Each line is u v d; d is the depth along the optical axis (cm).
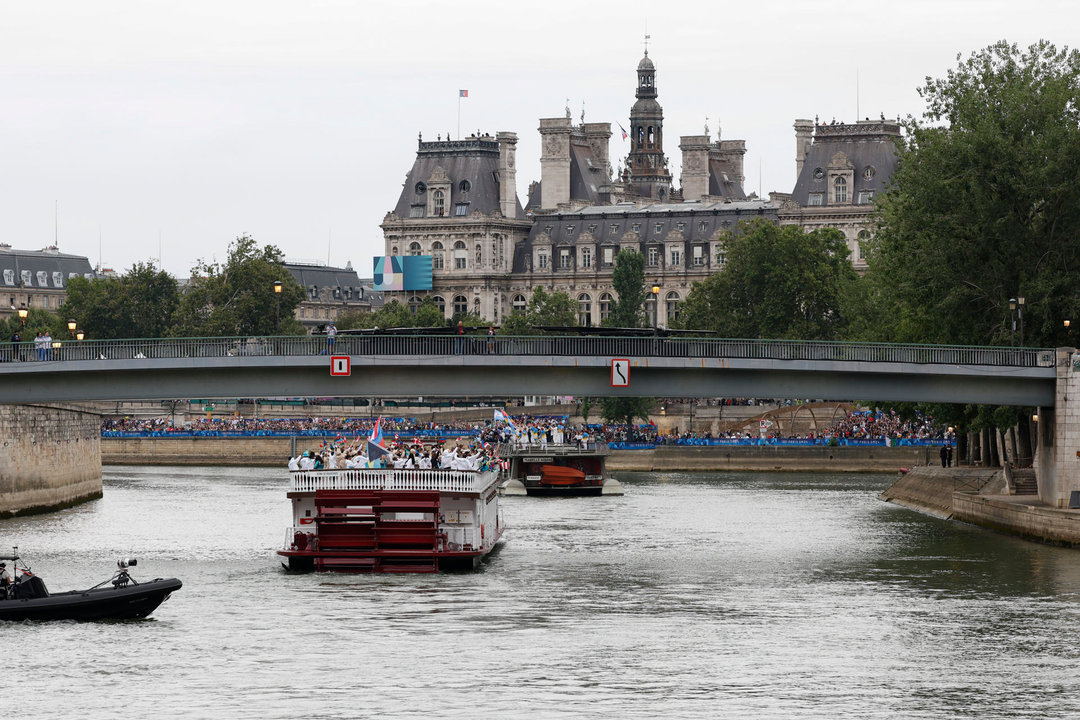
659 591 13800
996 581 14325
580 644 11656
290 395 15625
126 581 12600
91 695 10275
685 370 15800
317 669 10881
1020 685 10594
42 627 12138
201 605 12975
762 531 18562
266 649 11431
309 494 14688
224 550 16525
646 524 19500
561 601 13288
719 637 11906
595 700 10188
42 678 10669
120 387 15712
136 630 12038
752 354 15825
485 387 15662
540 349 15588
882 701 10212
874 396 16212
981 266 19150
